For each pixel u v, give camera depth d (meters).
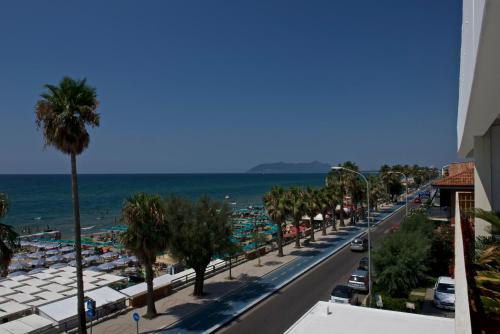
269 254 47.47
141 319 26.12
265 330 23.83
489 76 6.35
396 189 106.50
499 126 18.56
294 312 26.91
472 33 5.76
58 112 21.59
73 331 24.41
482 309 11.31
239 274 37.84
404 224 35.31
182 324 25.02
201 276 31.30
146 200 26.28
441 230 34.25
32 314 26.19
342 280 34.94
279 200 45.81
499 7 3.89
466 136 17.44
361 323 15.37
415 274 27.28
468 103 8.96
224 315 26.42
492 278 11.10
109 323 25.52
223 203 32.91
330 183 68.69
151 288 26.67
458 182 33.03
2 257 19.92
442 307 25.00
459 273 7.28
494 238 14.74
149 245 25.75
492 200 18.67
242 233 77.38
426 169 187.38
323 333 14.45
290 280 35.38
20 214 113.88
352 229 65.81
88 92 22.42
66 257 55.34
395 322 15.48
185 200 31.58
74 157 22.47
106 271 48.03
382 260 27.89
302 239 57.47
